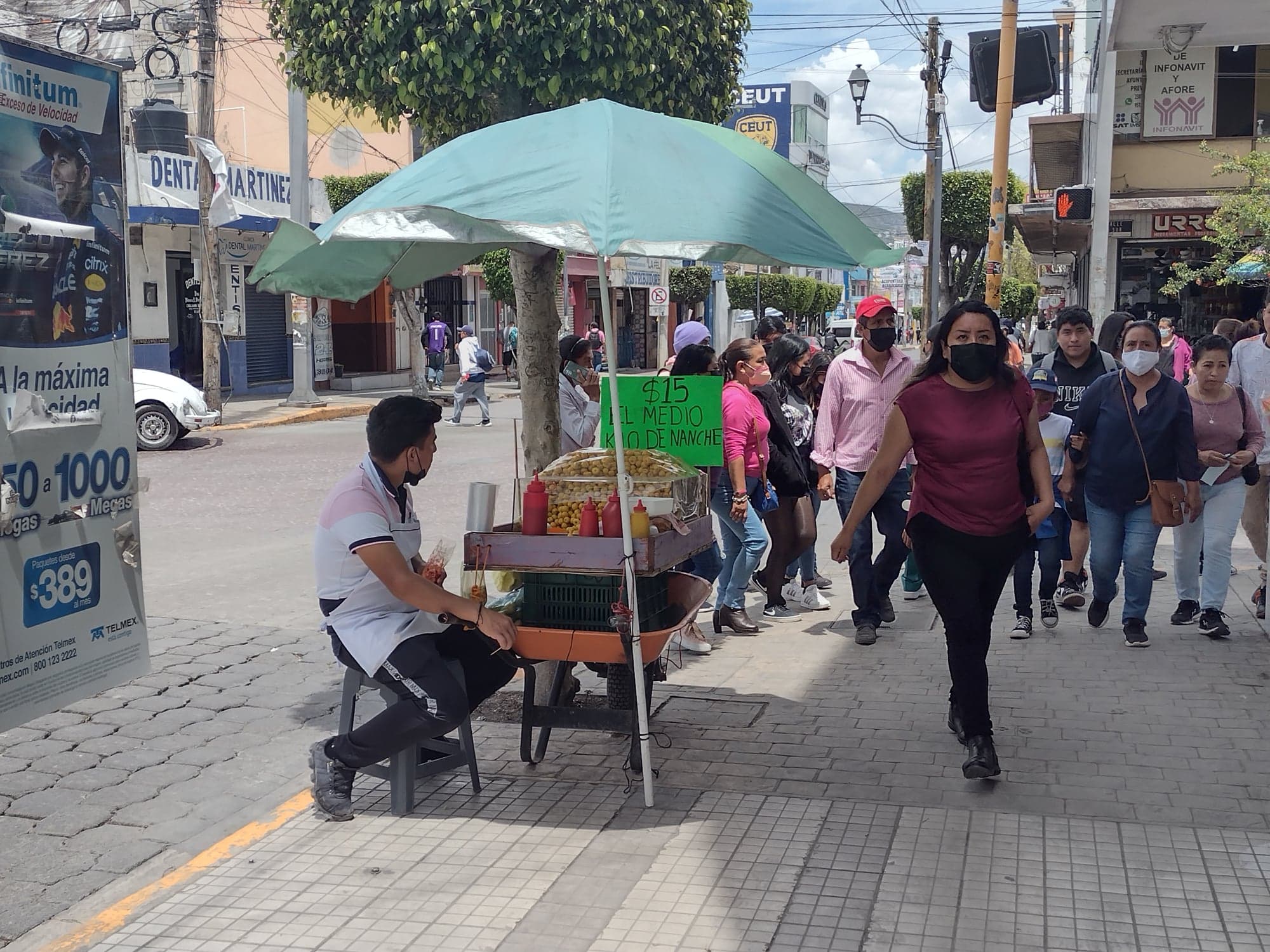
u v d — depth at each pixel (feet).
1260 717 18.07
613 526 15.33
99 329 12.83
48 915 12.98
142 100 88.84
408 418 14.84
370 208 13.88
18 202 11.66
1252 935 11.72
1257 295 62.34
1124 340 21.35
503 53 19.42
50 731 18.88
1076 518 24.71
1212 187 60.95
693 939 11.94
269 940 12.14
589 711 16.55
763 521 25.20
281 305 94.79
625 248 14.10
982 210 127.03
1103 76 58.59
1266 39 38.60
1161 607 25.29
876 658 22.16
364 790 16.22
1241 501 22.38
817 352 27.35
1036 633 23.40
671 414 19.36
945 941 11.74
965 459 15.60
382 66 19.74
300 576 30.42
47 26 73.56
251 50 96.99
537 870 13.58
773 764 16.71
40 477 12.15
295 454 56.80
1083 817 14.61
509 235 13.93
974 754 15.55
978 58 49.70
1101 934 11.79
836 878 13.12
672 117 15.28
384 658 14.65
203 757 17.75
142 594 13.64
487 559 15.61
